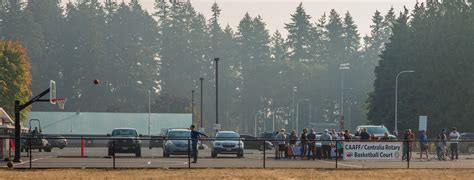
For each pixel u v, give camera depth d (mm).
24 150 109312
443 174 67250
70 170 69125
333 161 86812
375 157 78312
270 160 89750
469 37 192750
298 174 65875
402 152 79438
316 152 91750
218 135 98688
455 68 190625
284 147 93438
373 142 78250
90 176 62219
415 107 196500
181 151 94000
